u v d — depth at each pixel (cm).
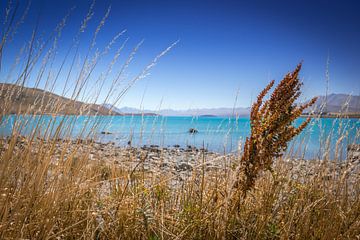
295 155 320
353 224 268
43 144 217
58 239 195
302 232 254
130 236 226
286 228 246
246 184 257
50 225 194
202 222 240
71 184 222
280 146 257
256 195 279
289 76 254
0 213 181
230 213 244
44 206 198
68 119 223
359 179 329
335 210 285
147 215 213
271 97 258
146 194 248
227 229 236
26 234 186
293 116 252
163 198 270
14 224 181
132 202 243
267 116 258
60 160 219
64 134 224
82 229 224
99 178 283
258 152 254
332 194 310
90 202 247
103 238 214
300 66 252
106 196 256
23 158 204
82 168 238
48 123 213
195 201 267
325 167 312
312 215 281
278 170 295
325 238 252
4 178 185
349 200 314
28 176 200
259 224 240
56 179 214
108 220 226
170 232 223
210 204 261
